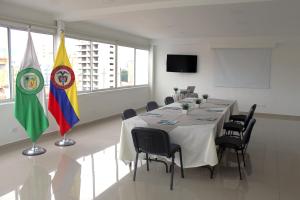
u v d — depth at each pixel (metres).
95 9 5.48
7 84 5.24
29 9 5.38
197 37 9.71
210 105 5.96
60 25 6.01
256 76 9.34
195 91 10.25
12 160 4.41
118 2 4.86
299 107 8.94
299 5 4.81
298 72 8.81
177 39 10.20
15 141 5.28
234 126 5.21
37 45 5.78
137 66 10.16
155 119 4.23
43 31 5.76
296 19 6.13
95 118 7.69
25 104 4.69
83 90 7.37
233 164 4.49
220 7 4.99
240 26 7.16
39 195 3.27
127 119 4.25
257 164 4.50
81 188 3.47
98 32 7.55
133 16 5.93
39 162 4.34
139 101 10.18
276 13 5.51
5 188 3.43
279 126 7.48
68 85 5.25
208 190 3.51
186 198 3.27
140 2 4.88
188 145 3.79
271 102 9.27
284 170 4.24
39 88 4.81
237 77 9.59
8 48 5.16
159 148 3.43
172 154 3.50
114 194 3.34
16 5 5.07
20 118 4.65
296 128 7.24
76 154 4.77
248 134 4.02
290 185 3.70
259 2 4.56
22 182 3.61
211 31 8.13
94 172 4.00
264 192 3.47
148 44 10.58
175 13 5.57
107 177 3.84
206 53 9.94
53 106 5.11
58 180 3.69
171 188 3.51
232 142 3.96
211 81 9.98
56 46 6.10
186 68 10.14
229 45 9.47
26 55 4.69
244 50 9.37
